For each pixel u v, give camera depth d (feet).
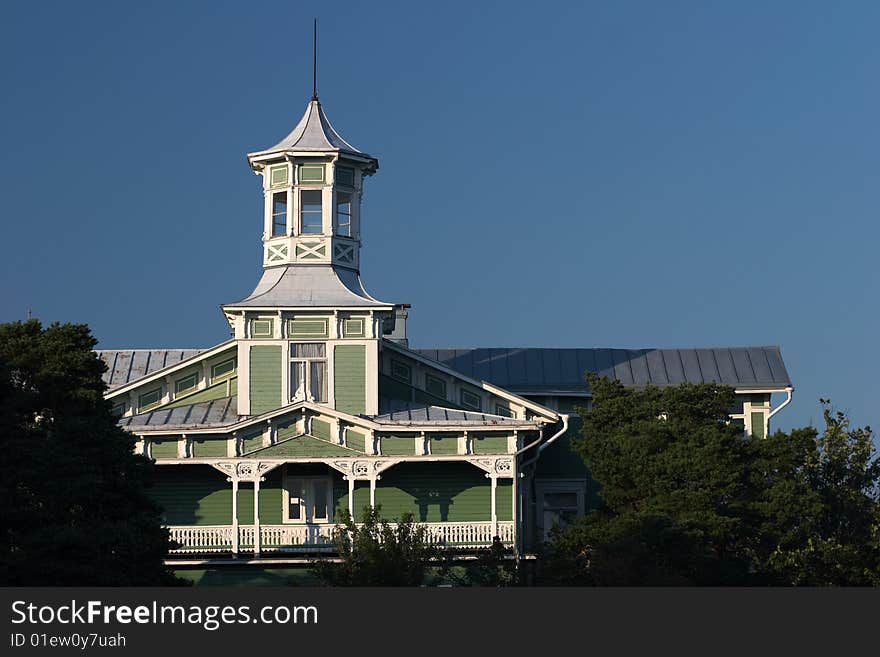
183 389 211.00
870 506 198.08
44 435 167.32
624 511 192.13
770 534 189.26
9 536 159.33
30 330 175.94
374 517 178.19
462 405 212.23
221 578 198.39
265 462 200.64
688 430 194.59
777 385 232.12
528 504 216.33
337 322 205.87
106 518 165.17
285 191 212.84
